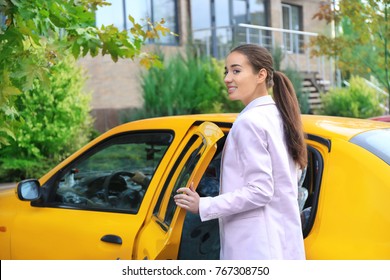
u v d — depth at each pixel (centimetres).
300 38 1955
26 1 376
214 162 375
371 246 265
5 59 371
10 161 998
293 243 269
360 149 296
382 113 1583
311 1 1997
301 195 307
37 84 405
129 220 345
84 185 412
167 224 303
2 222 413
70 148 1078
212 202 267
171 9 1588
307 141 314
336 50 1095
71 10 405
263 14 1852
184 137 349
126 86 1456
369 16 980
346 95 1560
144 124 382
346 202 283
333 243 276
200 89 1313
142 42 457
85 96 1112
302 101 1491
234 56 285
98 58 1409
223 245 281
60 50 393
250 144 264
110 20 1451
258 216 268
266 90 287
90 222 364
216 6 1714
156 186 342
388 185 277
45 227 384
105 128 1422
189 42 1470
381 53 1035
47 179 406
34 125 1000
